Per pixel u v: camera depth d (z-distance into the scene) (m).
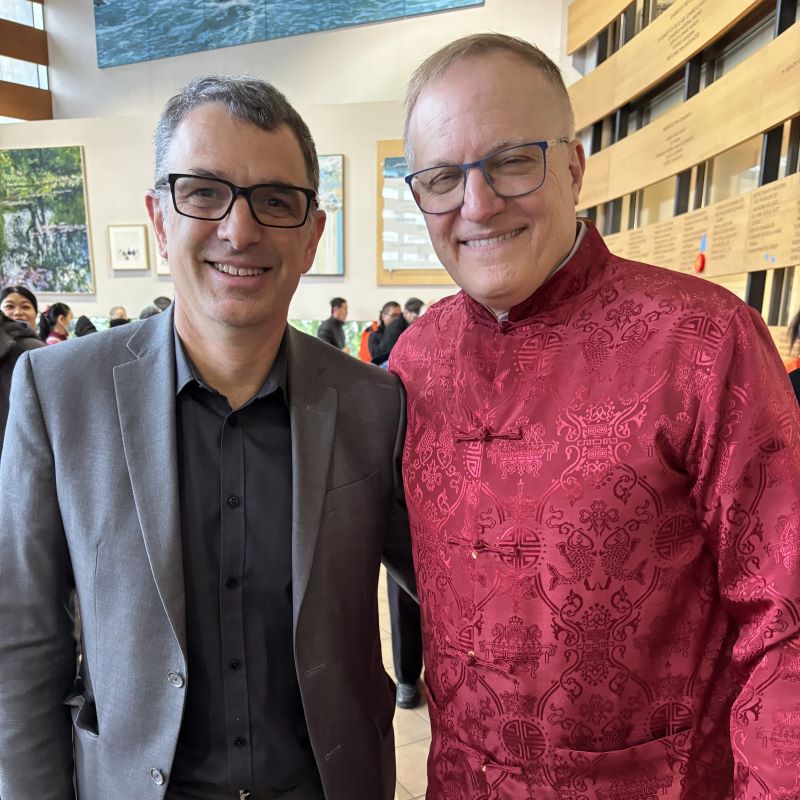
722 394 0.72
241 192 0.83
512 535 0.81
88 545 0.87
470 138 0.80
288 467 0.95
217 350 0.91
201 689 0.89
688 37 4.35
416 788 1.87
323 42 8.44
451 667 0.89
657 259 4.72
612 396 0.78
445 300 1.12
